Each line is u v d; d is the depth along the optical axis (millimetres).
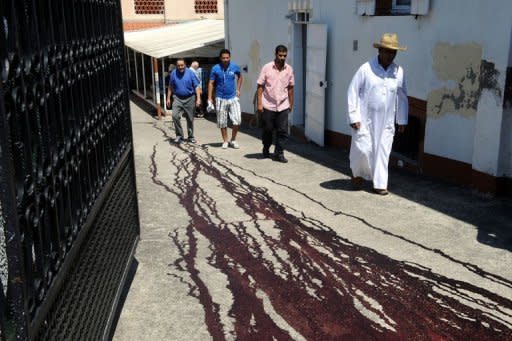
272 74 8352
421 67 7422
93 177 3035
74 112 2598
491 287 4152
